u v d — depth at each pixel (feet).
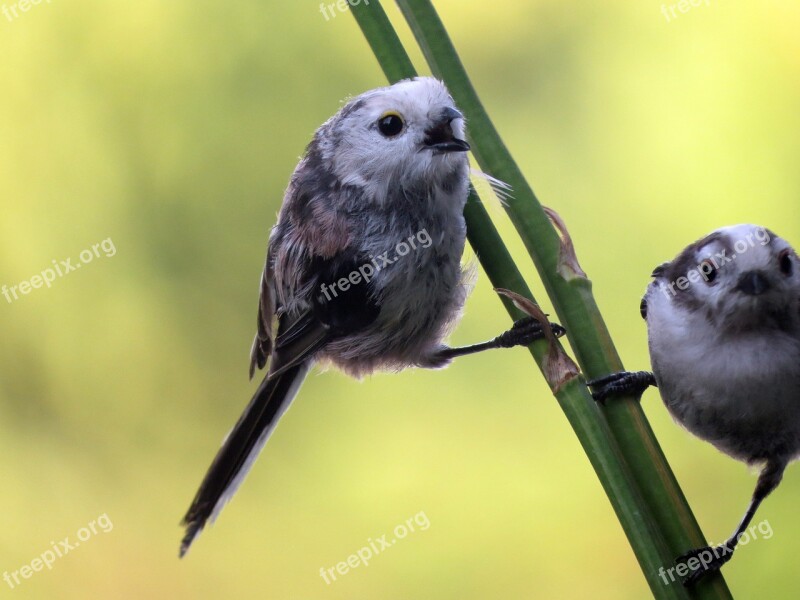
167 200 35.94
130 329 35.86
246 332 35.45
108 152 36.06
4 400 35.45
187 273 35.86
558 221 13.82
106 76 36.17
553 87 35.58
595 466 12.53
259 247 35.47
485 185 17.47
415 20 14.78
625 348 32.32
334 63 36.19
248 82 36.24
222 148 35.99
